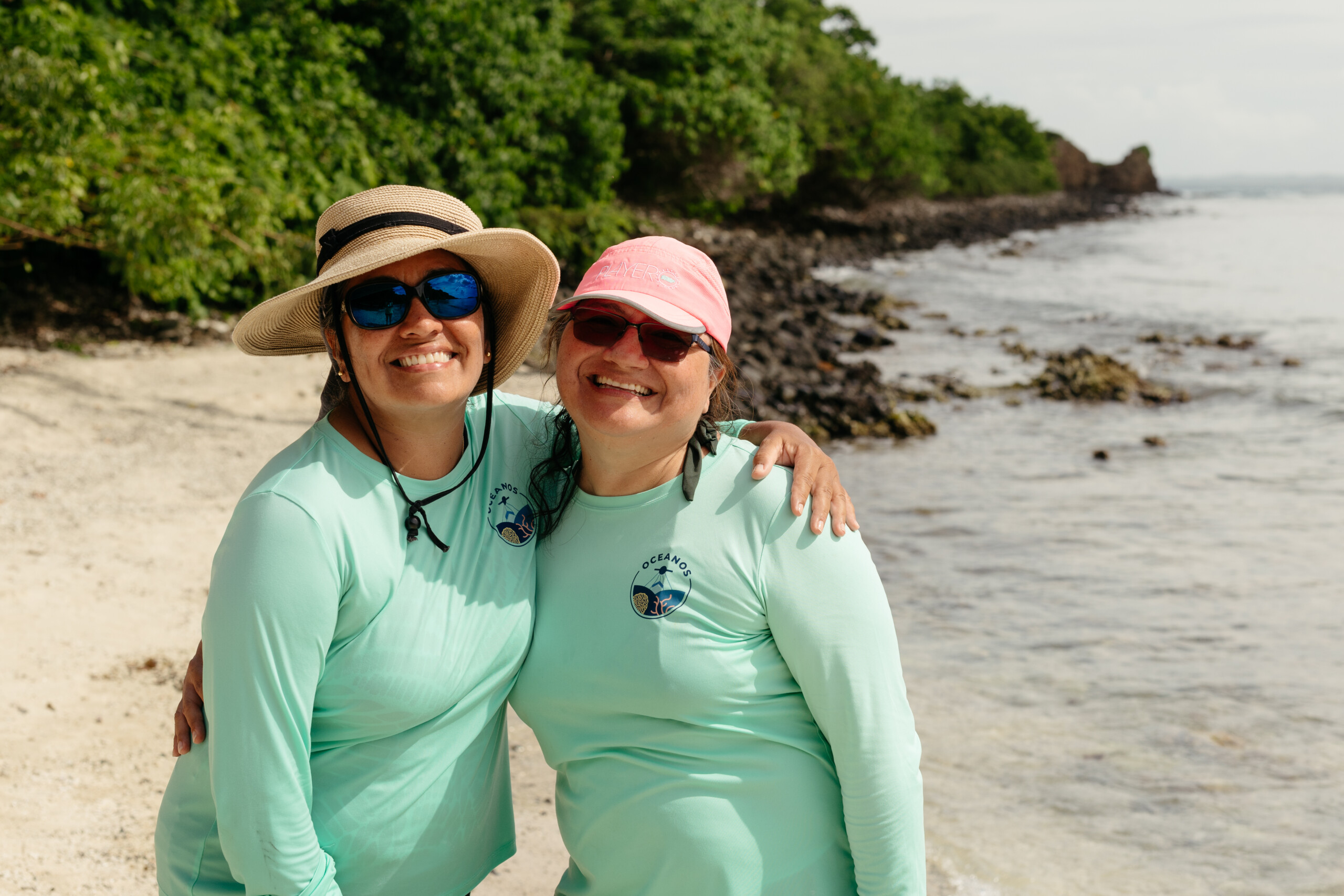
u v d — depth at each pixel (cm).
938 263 3700
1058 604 684
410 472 194
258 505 176
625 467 198
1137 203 9744
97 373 984
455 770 197
